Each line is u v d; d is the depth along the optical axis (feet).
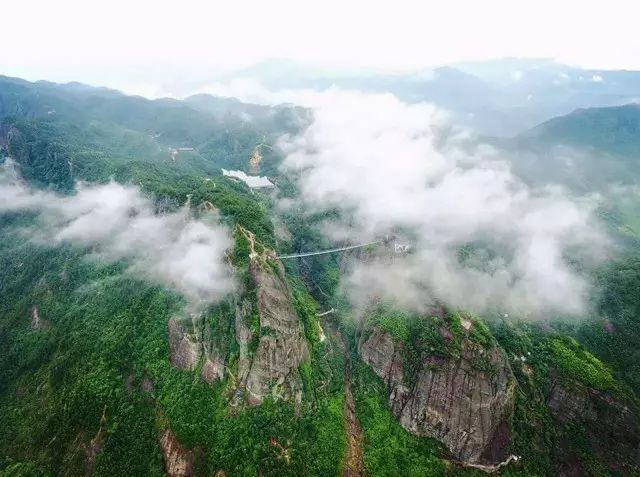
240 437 364.79
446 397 418.10
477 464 402.52
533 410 442.09
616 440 428.15
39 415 413.39
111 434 377.09
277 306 410.72
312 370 433.07
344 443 397.39
